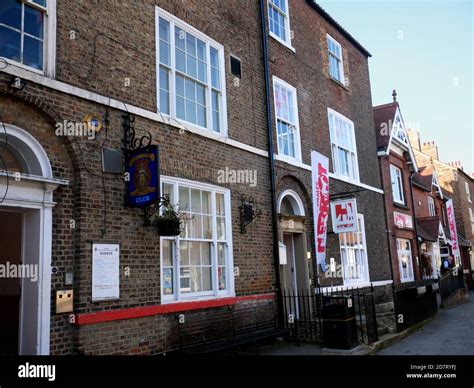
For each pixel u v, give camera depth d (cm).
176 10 951
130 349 721
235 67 1113
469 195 4056
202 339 841
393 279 1770
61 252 662
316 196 1234
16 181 619
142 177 731
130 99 804
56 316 642
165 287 827
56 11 707
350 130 1681
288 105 1321
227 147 1026
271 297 1075
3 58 621
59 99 687
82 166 699
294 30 1414
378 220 1766
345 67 1719
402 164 2150
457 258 2894
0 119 618
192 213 909
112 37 791
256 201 1090
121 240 737
